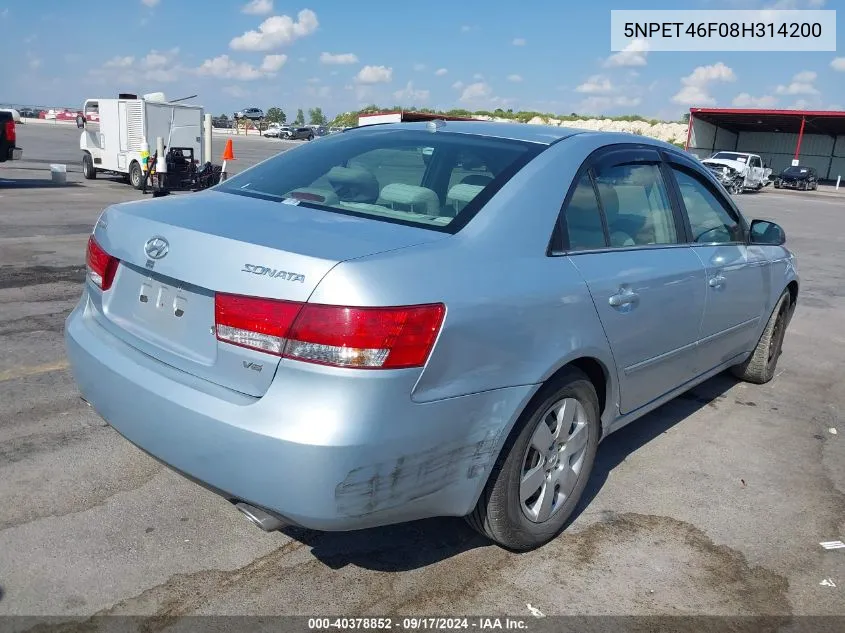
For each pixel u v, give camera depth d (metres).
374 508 2.42
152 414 2.57
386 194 3.04
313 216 2.83
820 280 10.59
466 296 2.53
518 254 2.83
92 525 3.13
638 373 3.55
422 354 2.38
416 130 3.62
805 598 2.95
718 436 4.55
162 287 2.71
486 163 3.16
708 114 48.38
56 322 5.92
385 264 2.39
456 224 2.79
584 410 3.22
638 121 60.88
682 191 4.08
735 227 4.62
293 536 3.16
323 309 2.27
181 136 17.83
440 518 3.38
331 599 2.76
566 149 3.31
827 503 3.76
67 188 16.31
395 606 2.75
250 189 3.32
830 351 6.71
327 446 2.25
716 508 3.64
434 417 2.46
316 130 70.88
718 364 4.65
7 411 4.18
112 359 2.78
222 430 2.37
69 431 3.98
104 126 18.14
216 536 3.11
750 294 4.70
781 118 46.19
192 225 2.68
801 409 5.12
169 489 3.46
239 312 2.39
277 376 2.33
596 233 3.30
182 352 2.62
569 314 2.94
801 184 40.22
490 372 2.62
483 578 2.95
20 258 8.28
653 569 3.08
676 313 3.73
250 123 88.62
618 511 3.55
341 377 2.27
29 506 3.24
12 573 2.79
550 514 3.17
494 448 2.72
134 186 17.19
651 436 4.50
